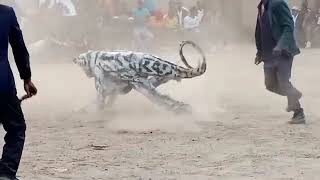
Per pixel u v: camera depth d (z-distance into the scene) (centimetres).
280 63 2652
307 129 2566
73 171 1873
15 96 1653
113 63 2847
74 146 2247
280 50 2605
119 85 2892
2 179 1631
